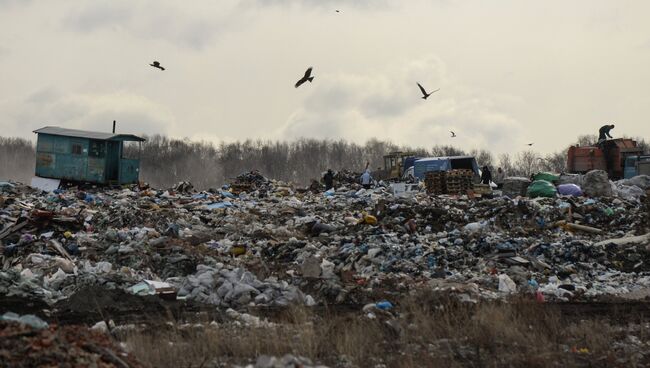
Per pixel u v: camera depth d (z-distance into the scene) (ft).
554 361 159.02
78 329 131.13
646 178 570.05
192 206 462.19
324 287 239.30
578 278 287.48
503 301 221.87
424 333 177.27
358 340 161.89
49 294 217.77
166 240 291.99
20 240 305.12
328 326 172.24
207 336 156.56
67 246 306.55
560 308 214.69
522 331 178.09
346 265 298.76
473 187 527.81
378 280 262.06
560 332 181.98
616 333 186.50
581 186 508.94
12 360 109.50
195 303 219.61
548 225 394.93
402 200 432.66
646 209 404.77
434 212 399.03
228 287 225.97
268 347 152.25
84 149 563.07
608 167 653.71
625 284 279.08
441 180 536.83
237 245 331.77
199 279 232.73
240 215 427.33
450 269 293.84
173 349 148.05
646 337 183.11
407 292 244.42
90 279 229.45
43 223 340.80
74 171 563.89
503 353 163.94
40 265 261.65
